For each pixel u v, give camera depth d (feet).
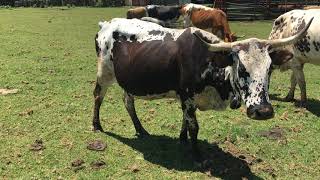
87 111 13.14
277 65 8.79
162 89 9.89
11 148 10.41
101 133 11.44
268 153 10.48
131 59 10.11
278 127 12.10
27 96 14.37
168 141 11.04
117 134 11.44
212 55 8.98
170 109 13.47
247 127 12.08
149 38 10.01
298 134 11.69
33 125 11.87
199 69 9.17
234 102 8.89
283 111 13.60
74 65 19.04
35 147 10.43
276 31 14.67
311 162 10.09
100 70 11.09
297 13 13.99
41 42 24.53
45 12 45.60
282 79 17.84
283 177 9.38
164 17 30.14
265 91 8.25
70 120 12.30
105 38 10.78
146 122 12.36
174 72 9.57
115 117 12.66
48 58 20.24
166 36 9.86
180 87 9.55
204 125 12.10
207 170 9.52
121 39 10.41
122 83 10.55
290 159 10.21
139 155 10.23
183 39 9.46
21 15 41.01
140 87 10.14
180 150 10.49
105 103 13.85
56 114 12.76
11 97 14.21
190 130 9.78
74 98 14.34
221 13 24.97
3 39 24.99
